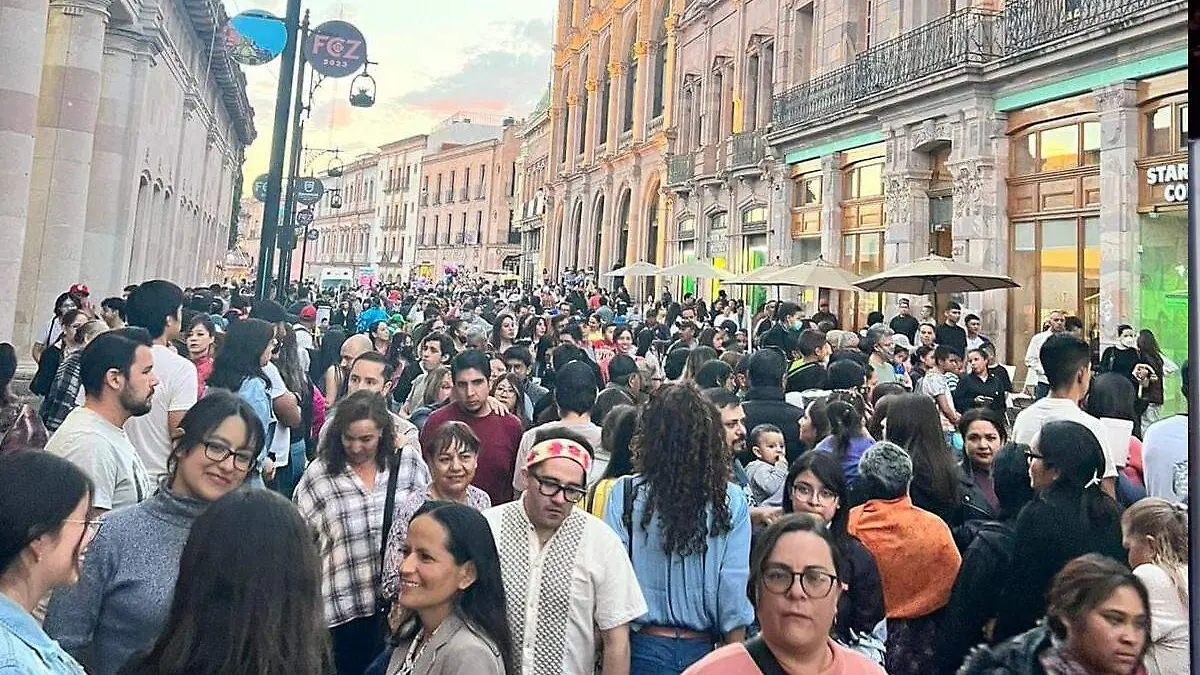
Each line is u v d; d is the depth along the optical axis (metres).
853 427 5.49
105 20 13.86
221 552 2.36
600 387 9.50
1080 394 5.91
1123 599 2.84
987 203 17.25
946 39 18.06
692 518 3.79
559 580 3.55
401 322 15.84
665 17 38.25
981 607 4.00
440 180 84.75
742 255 28.53
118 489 3.90
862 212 21.72
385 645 3.93
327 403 8.46
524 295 34.94
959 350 11.92
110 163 15.98
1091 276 15.61
